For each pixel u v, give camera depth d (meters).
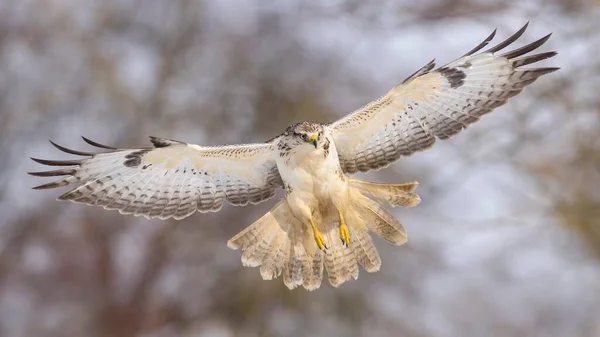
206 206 10.90
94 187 10.70
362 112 10.45
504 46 10.12
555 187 22.55
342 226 10.18
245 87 27.61
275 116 26.97
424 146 10.54
